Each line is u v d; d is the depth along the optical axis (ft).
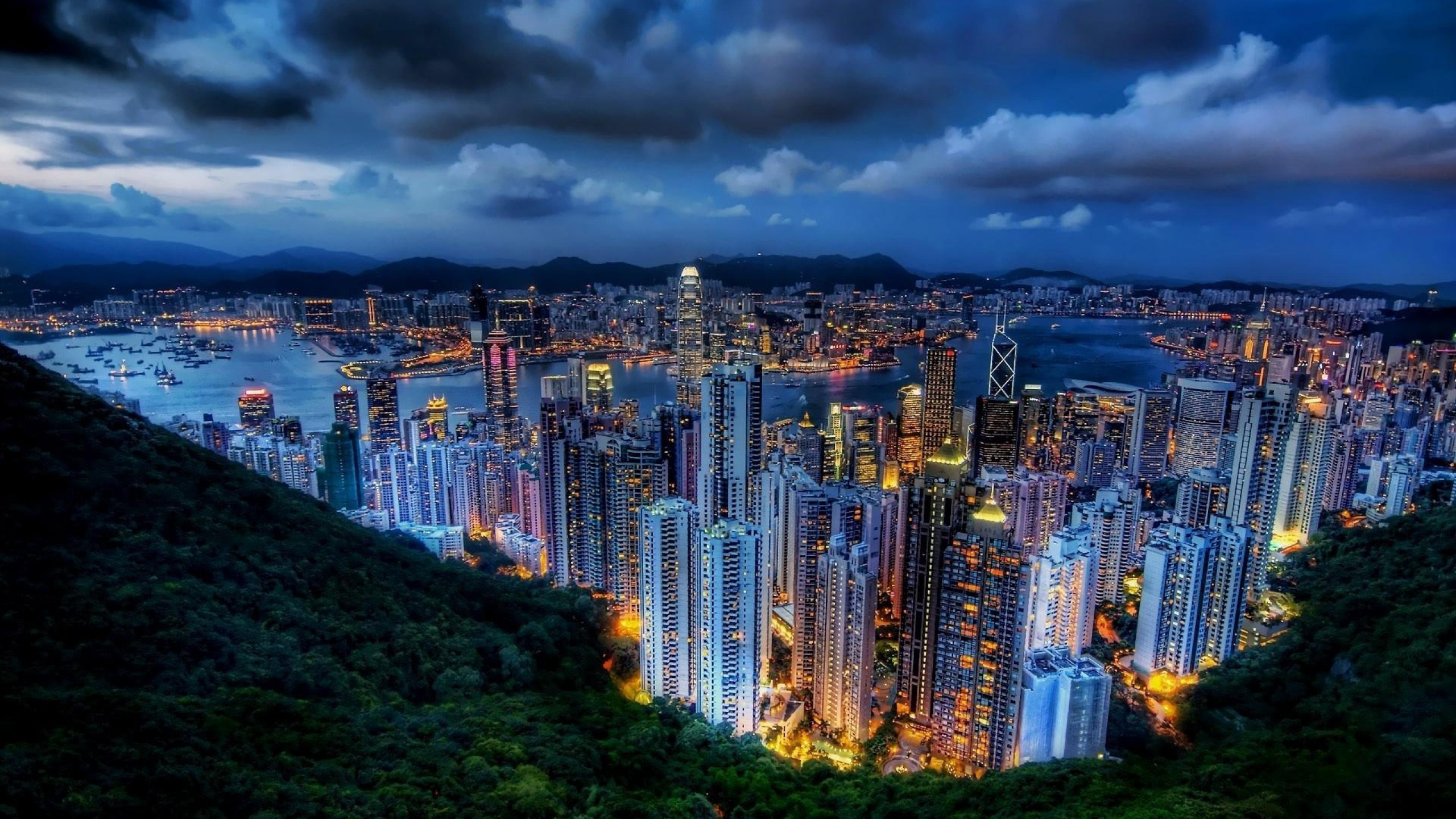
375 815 344.69
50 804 278.87
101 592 440.86
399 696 493.36
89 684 376.07
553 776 428.56
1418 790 410.93
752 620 621.31
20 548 445.37
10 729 317.83
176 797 311.27
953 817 456.86
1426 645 540.11
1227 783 477.36
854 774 546.26
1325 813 428.15
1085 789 471.21
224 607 485.15
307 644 500.33
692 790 482.28
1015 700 554.46
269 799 328.29
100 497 520.42
